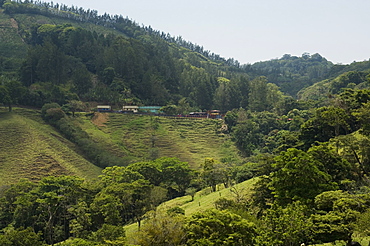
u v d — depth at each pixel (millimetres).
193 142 145625
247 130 144875
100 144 127375
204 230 34188
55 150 110812
